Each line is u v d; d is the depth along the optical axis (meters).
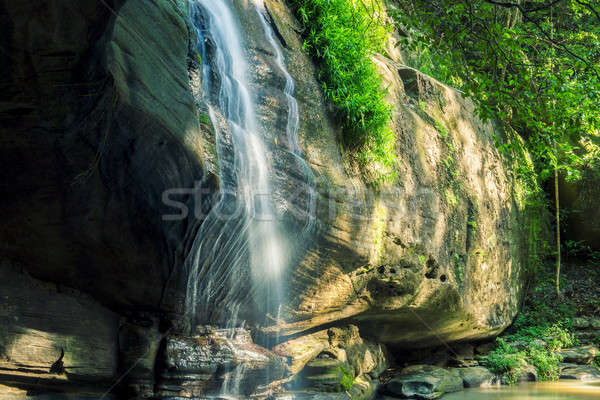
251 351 5.43
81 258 4.30
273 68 5.92
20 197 3.90
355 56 7.05
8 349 4.08
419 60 12.09
